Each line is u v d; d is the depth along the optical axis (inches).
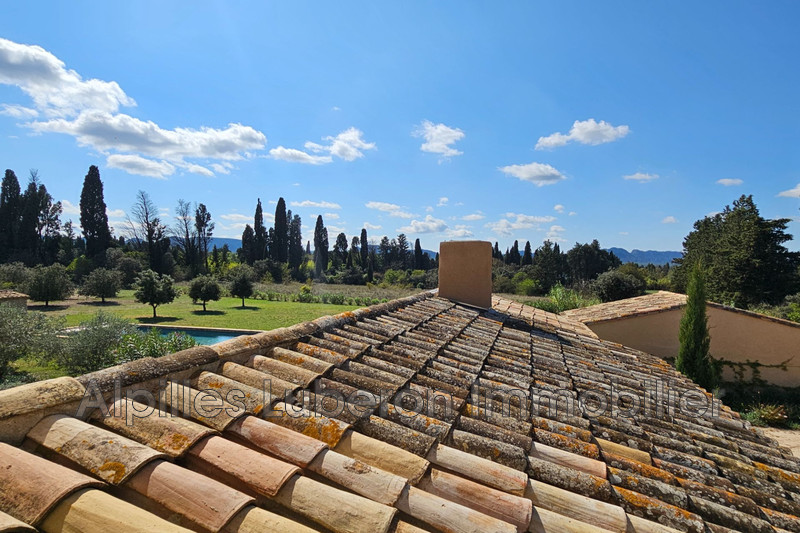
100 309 1227.9
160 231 2246.6
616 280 1196.5
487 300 351.3
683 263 1798.7
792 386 545.0
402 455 89.0
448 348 196.5
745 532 94.5
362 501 69.8
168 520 62.7
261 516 63.2
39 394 78.7
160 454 72.8
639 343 561.3
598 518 84.6
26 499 57.3
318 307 1395.2
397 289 2135.8
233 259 2886.3
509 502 80.0
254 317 1133.7
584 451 116.0
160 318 1090.7
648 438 145.2
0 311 527.8
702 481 120.6
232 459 75.7
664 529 84.0
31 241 2229.3
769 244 1280.8
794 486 132.8
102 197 2337.6
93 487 62.2
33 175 2321.6
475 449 102.8
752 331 557.9
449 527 70.3
